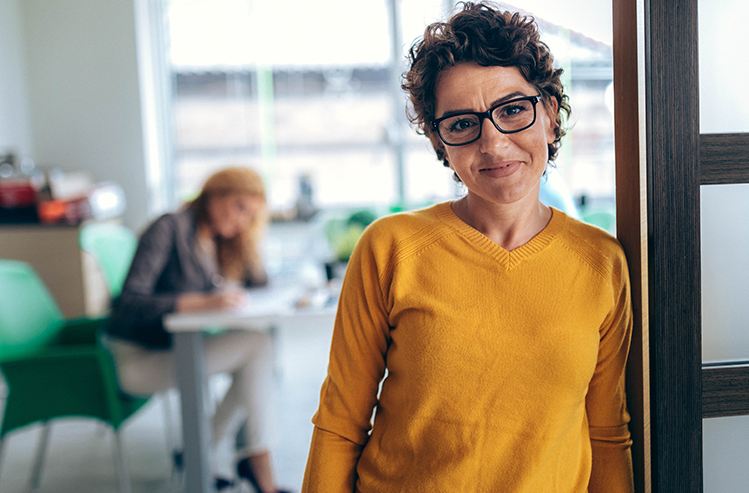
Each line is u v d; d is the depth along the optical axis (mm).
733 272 962
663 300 914
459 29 852
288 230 4652
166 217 2551
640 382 934
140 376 2467
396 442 900
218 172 2600
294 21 5383
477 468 863
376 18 5363
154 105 5102
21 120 4613
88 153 4801
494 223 906
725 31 927
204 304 2361
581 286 884
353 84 5492
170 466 2850
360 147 5574
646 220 913
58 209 3973
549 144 937
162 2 5246
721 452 972
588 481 948
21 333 2512
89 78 4742
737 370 930
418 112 930
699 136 902
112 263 3207
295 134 5582
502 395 864
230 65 5422
